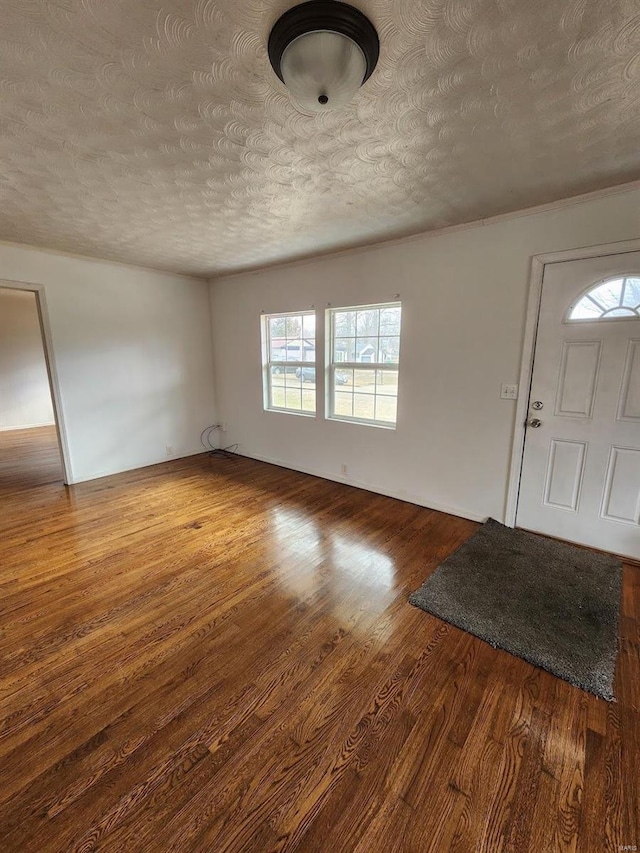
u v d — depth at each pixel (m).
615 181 2.15
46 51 1.18
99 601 2.12
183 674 1.64
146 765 1.28
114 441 4.34
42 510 3.36
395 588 2.22
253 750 1.33
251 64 1.26
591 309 2.40
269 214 2.64
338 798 1.18
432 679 1.62
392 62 1.25
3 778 1.23
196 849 1.06
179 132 1.65
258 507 3.42
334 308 3.76
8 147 1.76
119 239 3.22
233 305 4.77
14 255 3.39
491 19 1.09
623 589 2.19
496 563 2.45
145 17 1.08
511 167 1.98
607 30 1.13
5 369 6.57
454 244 2.88
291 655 1.75
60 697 1.53
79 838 1.08
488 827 1.11
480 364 2.89
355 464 3.87
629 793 1.19
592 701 1.51
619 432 2.41
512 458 2.83
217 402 5.33
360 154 1.84
